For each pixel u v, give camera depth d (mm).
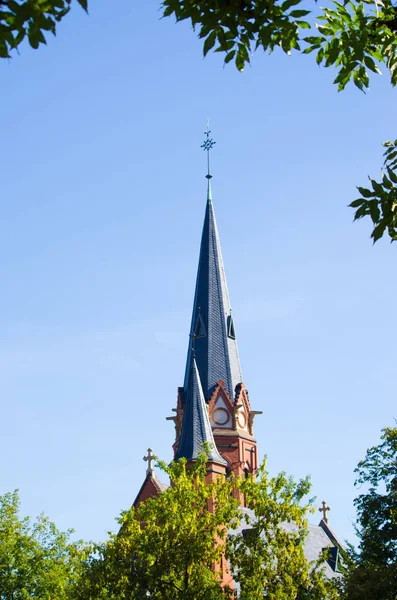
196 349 93438
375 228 15625
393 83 16328
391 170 15695
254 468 90250
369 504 51656
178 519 46000
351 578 44812
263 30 13711
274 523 47094
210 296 95500
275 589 44812
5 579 63875
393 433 52844
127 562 45531
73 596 47031
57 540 67312
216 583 44844
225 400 90688
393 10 15320
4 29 10781
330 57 15445
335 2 15430
